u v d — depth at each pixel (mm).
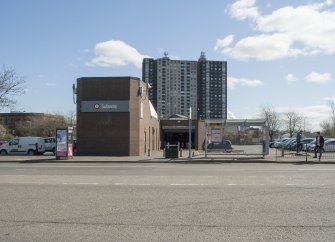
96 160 32375
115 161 31750
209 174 19359
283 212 9750
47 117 100750
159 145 61938
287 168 23797
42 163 30297
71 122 93625
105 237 7613
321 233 7824
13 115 110562
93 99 40094
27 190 13484
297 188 13781
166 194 12547
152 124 51594
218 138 36250
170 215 9477
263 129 35688
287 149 57156
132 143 39781
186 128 64125
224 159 32844
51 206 10602
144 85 43594
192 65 108000
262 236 7613
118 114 39750
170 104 105812
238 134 36188
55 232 7992
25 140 44312
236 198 11727
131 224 8617
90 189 13711
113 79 39906
